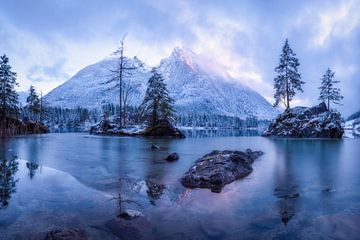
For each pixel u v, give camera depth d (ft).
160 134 128.67
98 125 162.40
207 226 17.56
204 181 28.58
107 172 35.12
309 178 31.89
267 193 25.21
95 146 72.08
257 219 18.63
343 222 17.95
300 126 135.03
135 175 33.32
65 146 71.20
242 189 26.76
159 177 32.22
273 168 39.09
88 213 19.80
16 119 170.50
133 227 17.33
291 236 16.08
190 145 78.18
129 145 75.25
